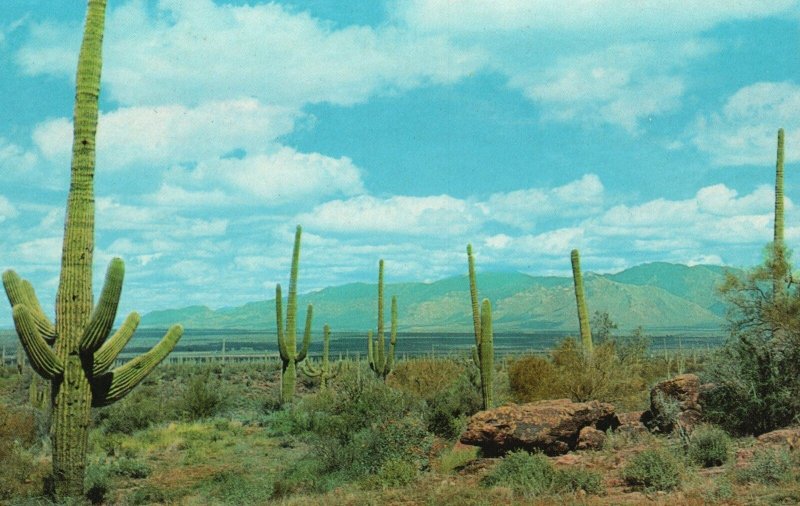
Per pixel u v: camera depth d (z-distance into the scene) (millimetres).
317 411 31516
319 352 166375
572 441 17594
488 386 24062
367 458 18625
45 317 15539
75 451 15461
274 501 15719
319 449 19938
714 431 15656
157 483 19562
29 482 17500
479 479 15430
